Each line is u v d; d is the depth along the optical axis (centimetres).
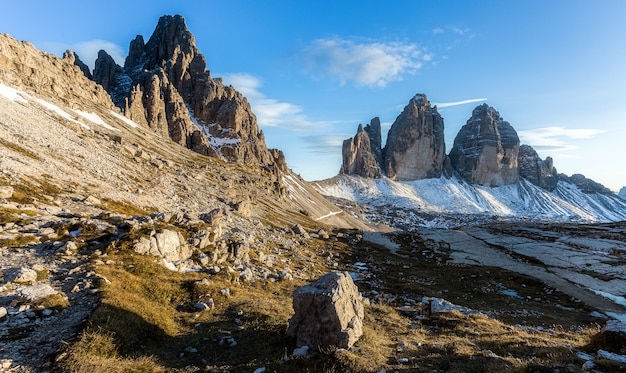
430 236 13812
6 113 6719
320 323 1744
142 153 10150
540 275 8000
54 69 13962
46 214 3372
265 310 2361
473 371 1441
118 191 5853
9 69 10762
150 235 3008
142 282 2312
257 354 1677
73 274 2136
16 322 1484
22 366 1203
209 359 1611
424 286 5991
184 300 2333
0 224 2780
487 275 7744
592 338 1709
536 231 15212
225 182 13250
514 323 3753
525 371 1345
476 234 14475
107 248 2684
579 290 6856
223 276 3138
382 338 1995
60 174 5166
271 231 8606
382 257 8962
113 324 1593
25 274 1931
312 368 1495
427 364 1552
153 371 1409
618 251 10506
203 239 3750
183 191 8750
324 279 1981
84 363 1255
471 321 2542
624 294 6606
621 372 1268
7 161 4456
